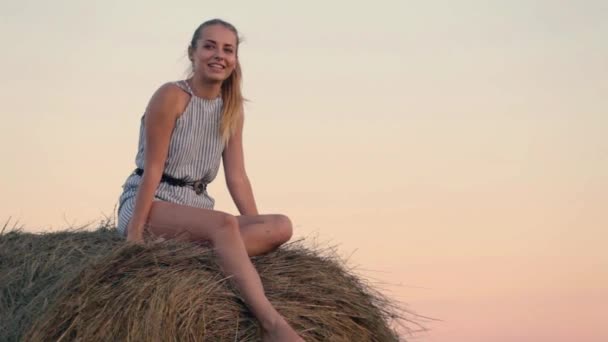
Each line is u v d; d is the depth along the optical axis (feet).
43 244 22.08
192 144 22.99
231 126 23.36
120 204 23.17
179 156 22.95
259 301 20.15
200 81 23.08
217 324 20.06
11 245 22.08
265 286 20.81
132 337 19.03
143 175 22.41
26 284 20.79
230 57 23.00
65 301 19.15
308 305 20.75
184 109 22.98
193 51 23.32
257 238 21.40
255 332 20.25
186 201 22.99
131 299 19.25
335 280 21.38
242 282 20.31
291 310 20.57
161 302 19.38
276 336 19.97
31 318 19.58
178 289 19.69
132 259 19.69
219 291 20.18
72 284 19.27
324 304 20.93
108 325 19.02
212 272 20.44
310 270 21.29
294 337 19.90
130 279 19.47
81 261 20.75
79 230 23.67
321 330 20.71
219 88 23.38
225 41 23.00
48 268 21.16
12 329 19.72
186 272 20.07
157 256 19.98
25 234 23.06
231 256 20.58
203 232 21.15
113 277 19.45
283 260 21.47
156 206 22.04
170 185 22.98
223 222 21.03
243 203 23.94
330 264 21.65
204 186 23.41
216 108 23.30
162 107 22.70
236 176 23.94
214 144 23.32
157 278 19.66
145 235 21.84
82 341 18.92
